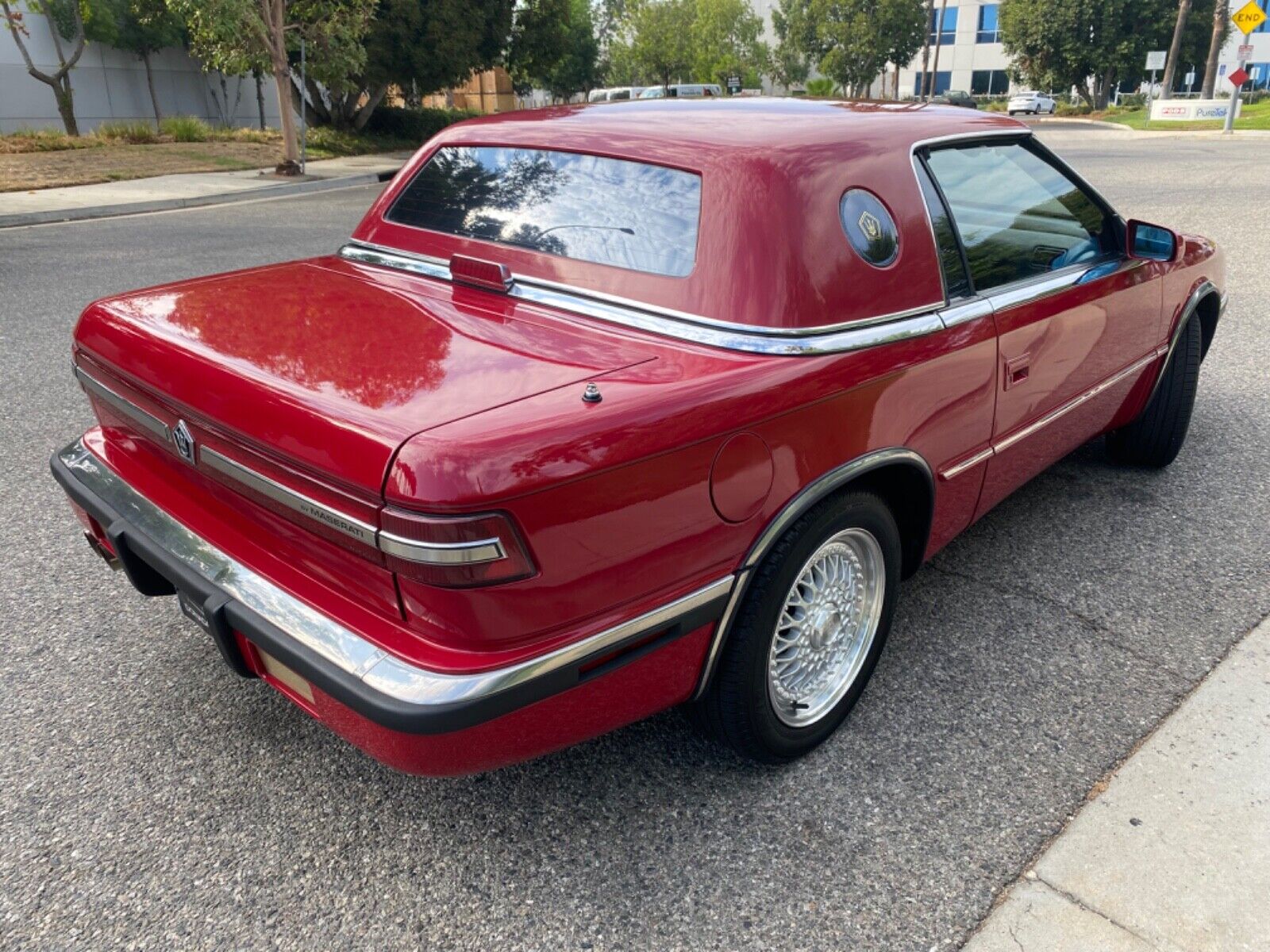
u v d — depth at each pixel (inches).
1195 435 202.8
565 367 83.8
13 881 90.4
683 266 94.0
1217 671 122.5
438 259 114.6
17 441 197.3
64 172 709.3
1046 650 127.7
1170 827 96.7
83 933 85.2
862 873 91.9
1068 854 93.6
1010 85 2687.0
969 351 109.6
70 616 135.5
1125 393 158.9
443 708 72.0
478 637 73.8
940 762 106.9
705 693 95.7
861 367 94.7
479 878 91.7
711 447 82.2
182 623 134.2
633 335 92.7
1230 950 82.9
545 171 111.2
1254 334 276.8
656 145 103.3
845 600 107.2
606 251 100.1
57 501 171.5
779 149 96.9
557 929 86.2
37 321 291.4
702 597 86.1
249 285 111.6
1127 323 148.3
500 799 101.9
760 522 89.2
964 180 115.7
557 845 95.7
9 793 101.5
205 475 89.7
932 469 110.0
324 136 1035.3
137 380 94.8
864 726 113.1
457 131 127.0
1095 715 114.4
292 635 80.2
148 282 343.9
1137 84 2596.0
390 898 89.4
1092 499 173.0
